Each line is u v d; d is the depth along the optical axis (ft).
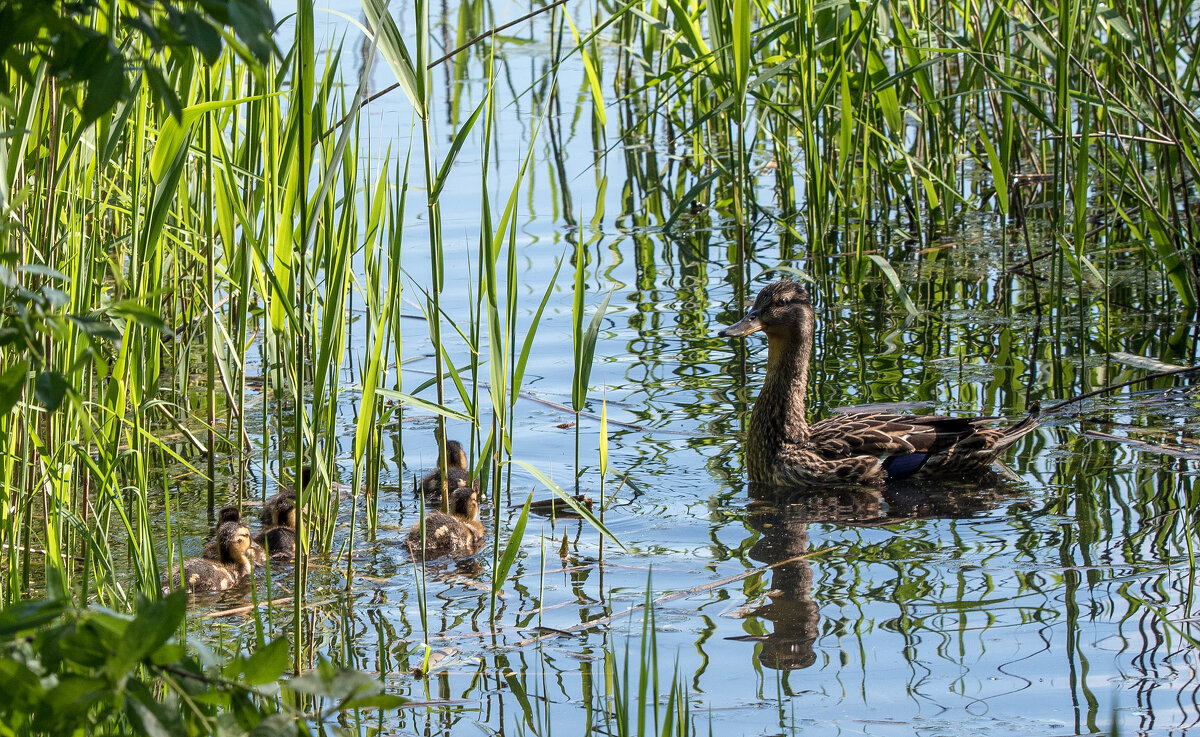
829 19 47.83
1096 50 49.60
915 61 46.65
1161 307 44.65
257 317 45.14
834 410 37.11
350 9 82.38
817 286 46.65
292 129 26.30
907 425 33.68
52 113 21.22
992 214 56.08
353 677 10.82
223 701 11.12
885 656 23.21
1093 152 53.98
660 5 56.95
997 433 33.37
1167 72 40.22
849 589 26.27
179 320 41.57
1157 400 36.86
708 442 35.70
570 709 21.99
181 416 37.63
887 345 42.65
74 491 26.71
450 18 86.07
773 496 32.37
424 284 47.70
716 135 65.26
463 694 22.59
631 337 43.42
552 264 49.96
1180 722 20.44
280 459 32.58
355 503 27.30
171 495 32.76
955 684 22.04
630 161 63.67
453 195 57.11
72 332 23.58
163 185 25.59
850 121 44.70
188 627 25.44
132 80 25.17
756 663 23.17
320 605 26.55
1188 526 27.71
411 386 39.96
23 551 25.32
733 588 26.66
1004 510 30.42
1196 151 43.50
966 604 25.20
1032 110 39.68
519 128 67.21
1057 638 23.53
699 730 20.92
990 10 54.34
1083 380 37.35
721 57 45.96
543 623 25.36
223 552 27.84
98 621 10.38
